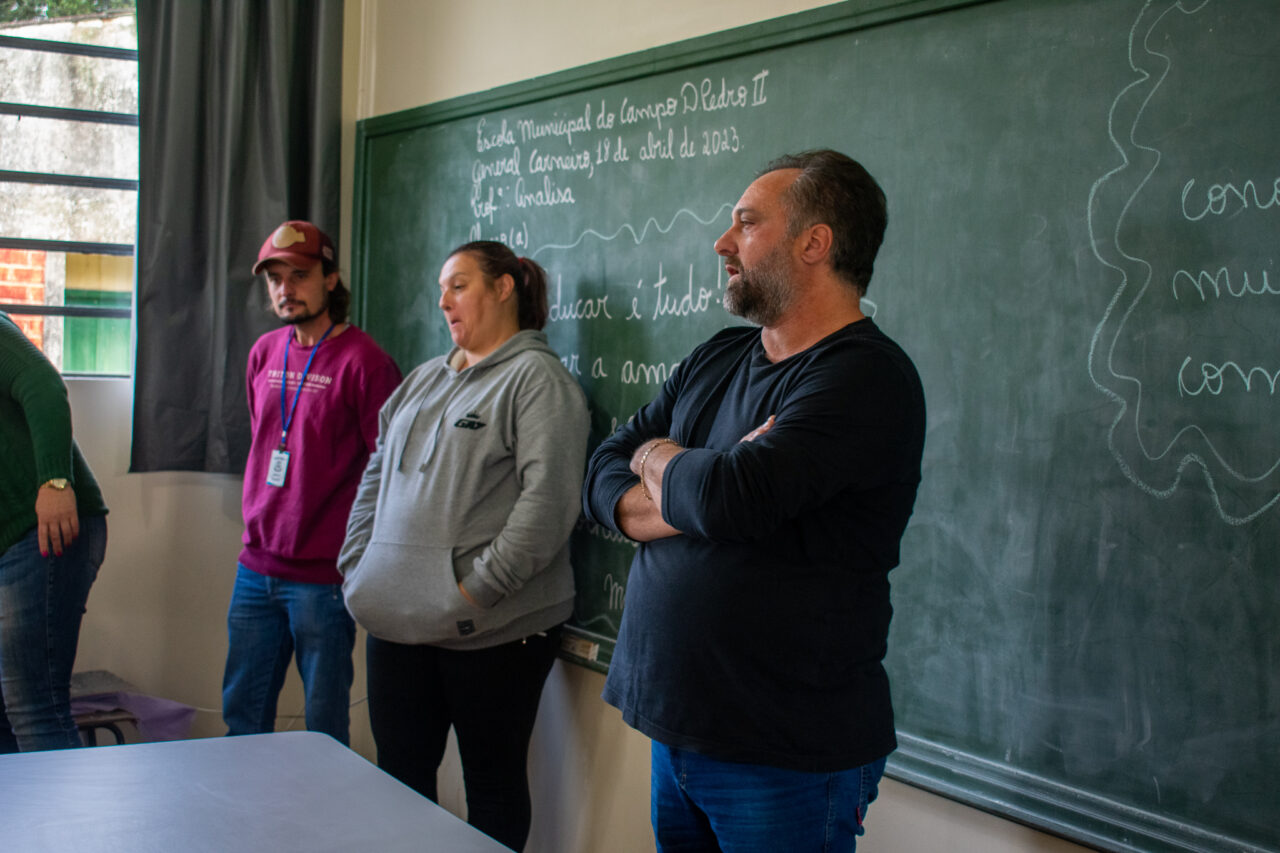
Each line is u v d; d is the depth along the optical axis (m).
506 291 2.13
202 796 1.01
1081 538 1.48
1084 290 1.48
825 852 1.28
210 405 2.83
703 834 1.40
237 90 2.76
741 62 1.94
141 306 2.76
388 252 2.79
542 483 1.93
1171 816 1.39
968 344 1.61
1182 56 1.38
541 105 2.36
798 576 1.23
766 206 1.32
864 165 1.74
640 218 2.13
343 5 2.85
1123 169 1.44
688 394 1.47
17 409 2.21
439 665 2.06
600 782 2.23
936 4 1.64
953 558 1.63
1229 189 1.34
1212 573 1.35
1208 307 1.36
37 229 2.83
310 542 2.32
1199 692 1.37
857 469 1.19
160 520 2.91
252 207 2.81
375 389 2.32
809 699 1.23
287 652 2.46
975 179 1.60
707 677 1.24
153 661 2.92
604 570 2.20
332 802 1.01
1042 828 1.50
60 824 0.93
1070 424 1.49
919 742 1.66
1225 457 1.34
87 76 2.87
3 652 2.18
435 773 2.14
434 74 2.69
